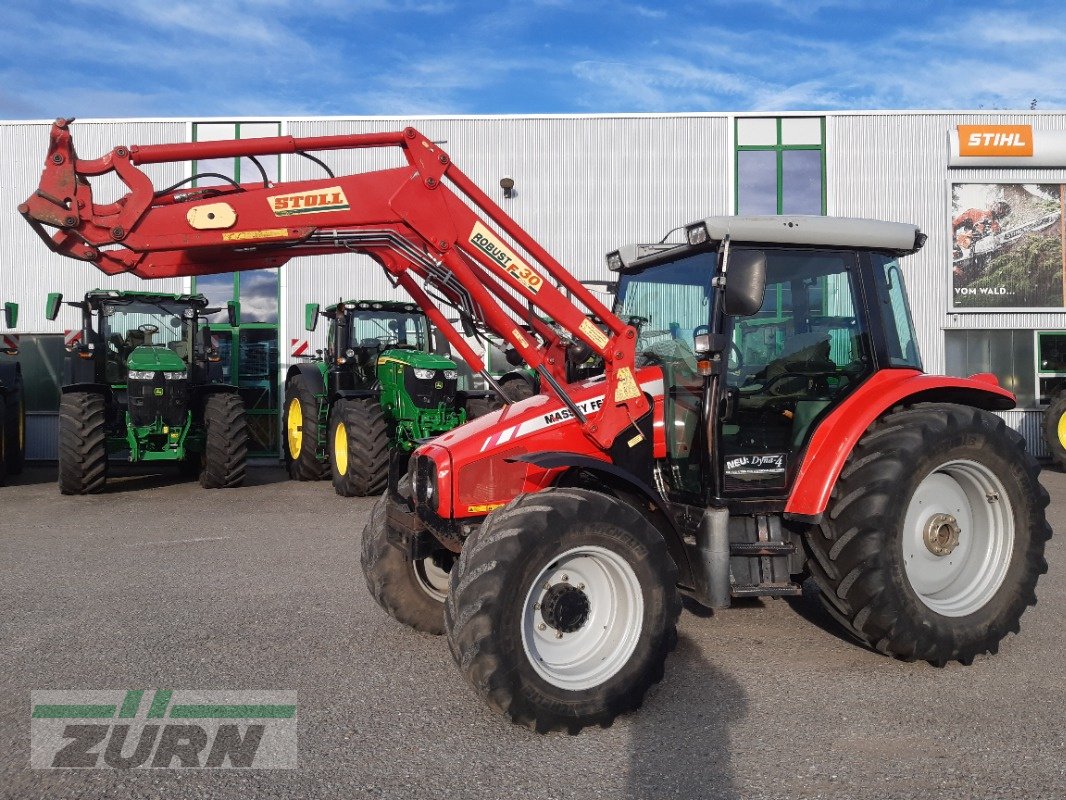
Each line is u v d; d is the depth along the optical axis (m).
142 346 10.35
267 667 3.87
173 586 5.43
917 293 13.67
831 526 3.79
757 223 3.82
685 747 3.00
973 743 2.99
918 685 3.59
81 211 3.51
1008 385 13.66
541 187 13.77
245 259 3.85
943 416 3.86
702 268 4.00
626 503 3.48
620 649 3.26
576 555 3.25
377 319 11.06
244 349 14.07
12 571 5.86
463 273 3.84
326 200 3.75
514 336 3.83
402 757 2.94
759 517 3.89
